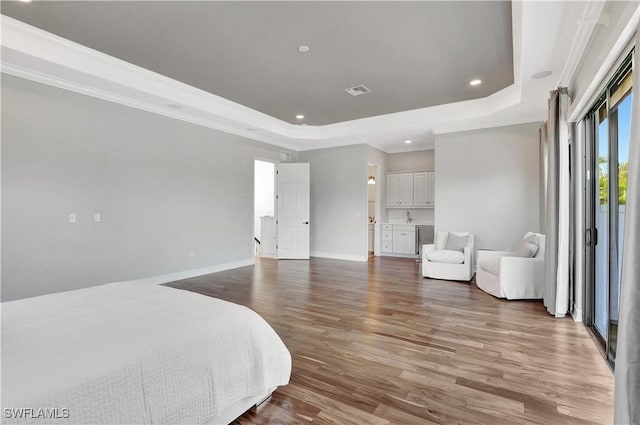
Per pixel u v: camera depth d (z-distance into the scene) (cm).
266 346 186
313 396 199
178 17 293
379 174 820
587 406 188
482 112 518
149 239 484
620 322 131
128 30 315
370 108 562
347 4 271
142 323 162
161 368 135
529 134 536
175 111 502
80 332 150
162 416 133
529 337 291
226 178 614
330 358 251
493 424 172
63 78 376
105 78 378
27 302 197
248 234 666
